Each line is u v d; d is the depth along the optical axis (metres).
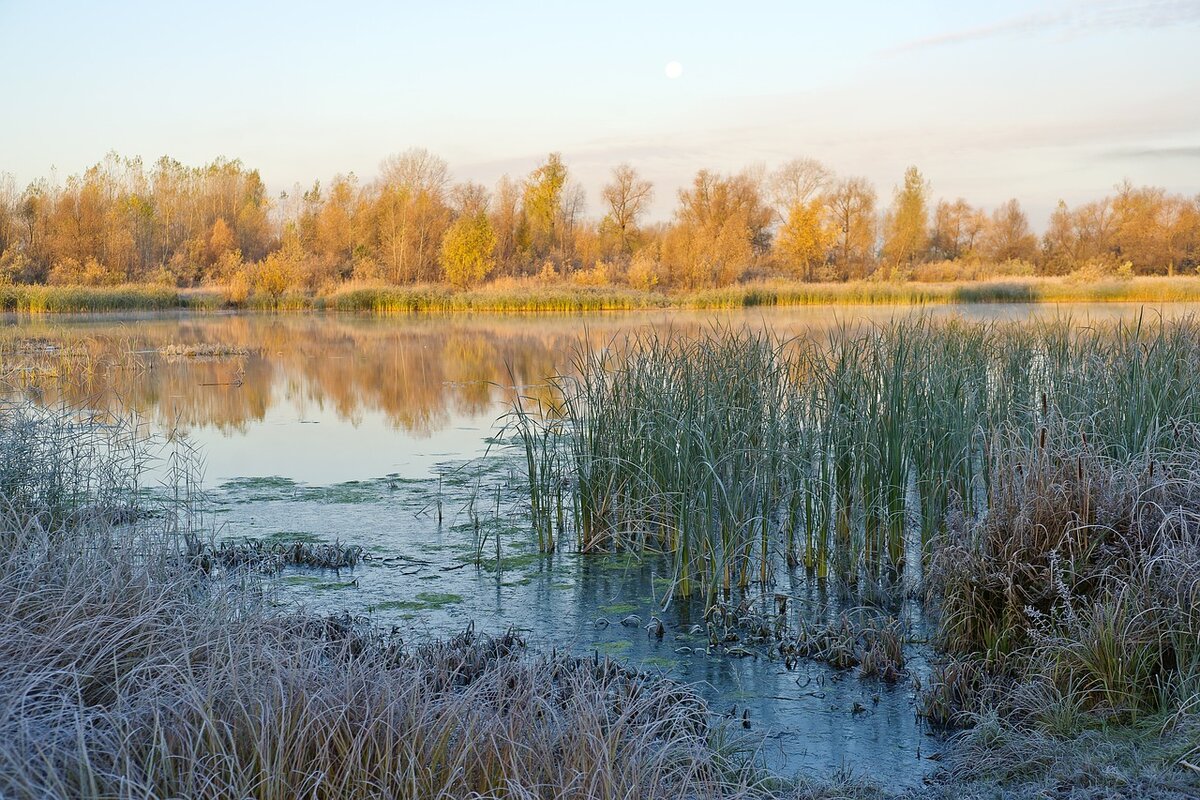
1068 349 10.83
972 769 4.32
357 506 9.62
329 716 3.45
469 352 24.91
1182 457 6.14
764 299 44.03
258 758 3.21
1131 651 4.67
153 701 3.31
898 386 7.56
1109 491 5.49
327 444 12.95
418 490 10.28
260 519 9.11
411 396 17.38
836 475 7.66
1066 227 74.88
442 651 5.44
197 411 15.70
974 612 5.54
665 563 7.89
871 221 68.31
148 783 2.97
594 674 5.19
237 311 47.16
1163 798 3.71
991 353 10.48
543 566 7.80
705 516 6.96
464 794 3.29
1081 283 46.00
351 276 63.50
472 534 8.67
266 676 3.69
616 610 6.79
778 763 4.52
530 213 70.00
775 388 8.25
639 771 3.51
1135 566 5.02
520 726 3.60
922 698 5.09
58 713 3.19
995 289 43.78
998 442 6.25
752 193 70.81
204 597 4.93
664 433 7.86
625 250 70.38
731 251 54.38
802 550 7.96
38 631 3.93
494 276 65.06
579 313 42.00
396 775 3.23
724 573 7.13
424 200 63.66
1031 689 4.74
